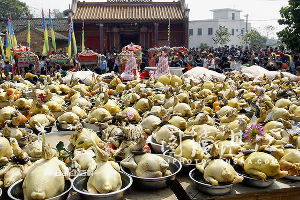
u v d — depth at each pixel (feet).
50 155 10.19
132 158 11.64
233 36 187.42
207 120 15.35
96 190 10.05
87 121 17.70
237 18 201.87
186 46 95.61
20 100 19.57
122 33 100.58
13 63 44.32
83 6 99.19
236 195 10.89
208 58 72.28
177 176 12.41
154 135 14.65
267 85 28.27
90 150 12.54
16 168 11.16
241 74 36.76
